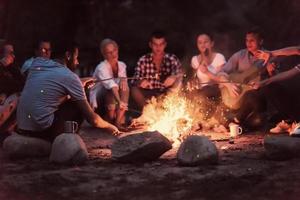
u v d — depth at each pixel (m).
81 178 4.87
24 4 11.30
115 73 7.62
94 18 13.30
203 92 7.43
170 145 5.46
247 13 13.00
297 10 10.09
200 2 14.65
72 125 5.63
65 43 6.06
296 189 4.48
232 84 7.14
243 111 7.12
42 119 5.71
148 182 4.75
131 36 13.93
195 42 13.81
